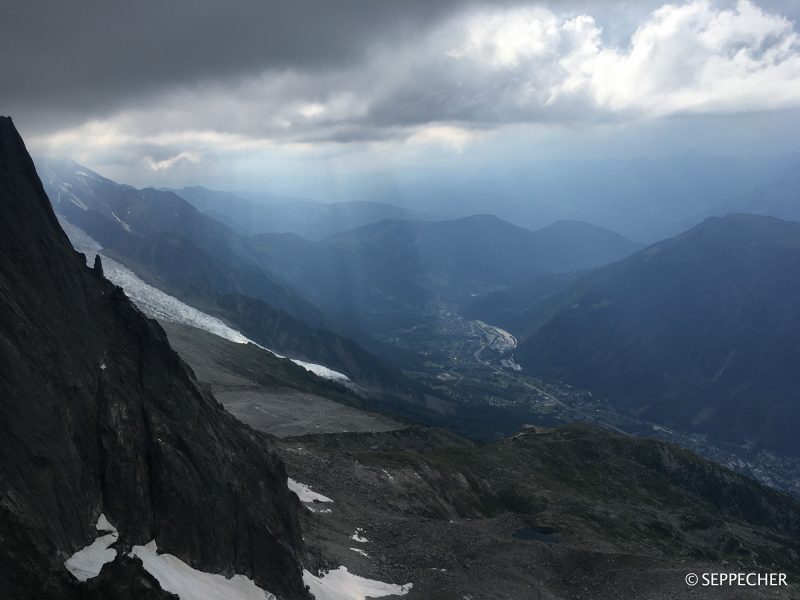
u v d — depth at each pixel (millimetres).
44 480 39219
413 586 70125
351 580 66312
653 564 88250
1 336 41375
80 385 46406
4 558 32688
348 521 85000
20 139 56438
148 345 55625
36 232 51469
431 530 90062
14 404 39750
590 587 83000
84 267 58531
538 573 84938
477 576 78500
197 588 45500
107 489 44906
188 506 48781
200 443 54188
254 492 60500
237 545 52750
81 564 38625
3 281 45531
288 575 55531
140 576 40125
